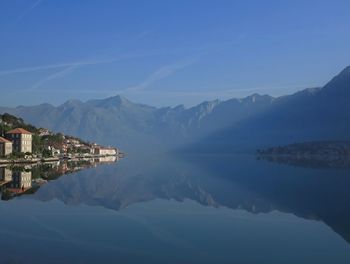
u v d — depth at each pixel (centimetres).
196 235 4819
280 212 6519
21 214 5988
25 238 4509
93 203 7319
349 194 9025
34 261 3681
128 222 5544
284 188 10369
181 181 12569
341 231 5112
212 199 8119
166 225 5384
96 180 12375
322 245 4406
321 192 9425
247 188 10356
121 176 14362
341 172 17062
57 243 4312
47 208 6594
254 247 4309
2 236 4594
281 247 4319
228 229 5181
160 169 19512
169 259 3834
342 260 3888
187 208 6881
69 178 12756
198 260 3831
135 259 3809
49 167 18562
